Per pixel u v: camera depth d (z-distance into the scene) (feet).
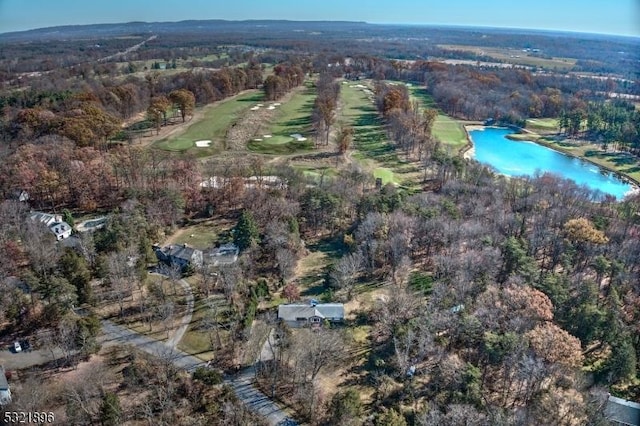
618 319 225.56
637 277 274.16
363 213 347.77
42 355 218.38
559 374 187.83
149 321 244.42
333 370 216.95
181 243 326.85
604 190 485.56
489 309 222.48
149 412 180.24
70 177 366.84
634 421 179.73
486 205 364.17
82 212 362.12
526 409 182.80
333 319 247.09
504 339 196.95
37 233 284.41
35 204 365.20
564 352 192.54
